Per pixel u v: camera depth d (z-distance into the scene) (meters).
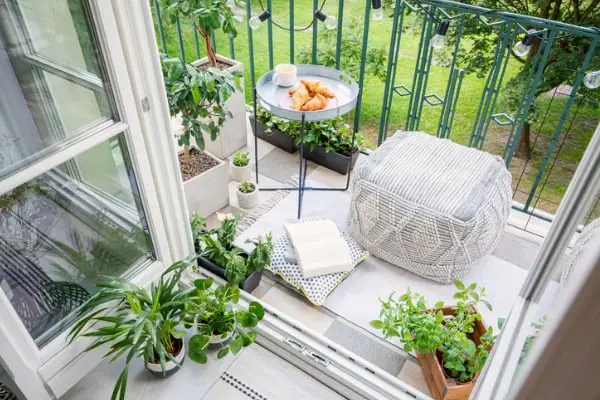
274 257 2.20
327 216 2.53
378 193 2.12
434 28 2.59
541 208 2.76
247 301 2.04
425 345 1.70
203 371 1.89
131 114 1.56
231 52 2.82
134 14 1.41
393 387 1.79
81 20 1.35
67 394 1.81
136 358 1.83
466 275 2.25
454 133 3.71
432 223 2.02
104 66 1.44
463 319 1.82
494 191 2.13
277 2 4.39
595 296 0.49
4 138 1.31
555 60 3.36
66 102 1.41
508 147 2.51
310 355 1.87
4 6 1.22
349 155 2.69
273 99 2.24
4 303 1.40
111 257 1.80
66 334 1.67
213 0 2.30
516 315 1.45
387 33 3.98
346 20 3.97
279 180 2.73
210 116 2.31
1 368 1.62
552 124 3.46
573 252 0.99
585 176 1.13
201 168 2.38
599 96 3.05
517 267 2.30
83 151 1.47
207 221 2.49
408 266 2.22
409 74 4.09
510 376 1.03
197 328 1.88
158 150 1.71
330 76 2.40
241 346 1.73
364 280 2.23
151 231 1.87
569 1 3.61
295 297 2.16
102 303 1.67
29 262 1.50
